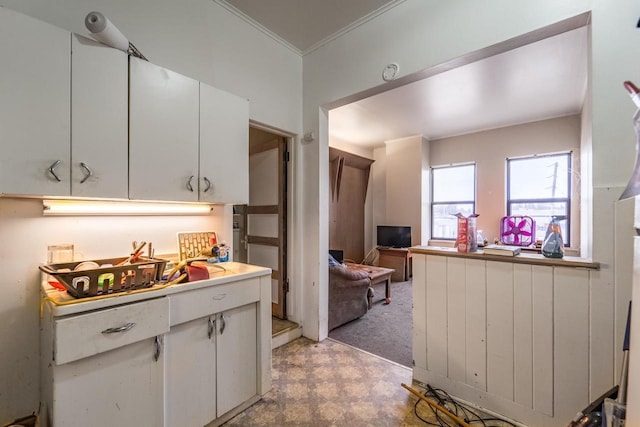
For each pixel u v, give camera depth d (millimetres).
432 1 2023
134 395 1256
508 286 1672
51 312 1103
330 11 2305
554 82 3379
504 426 1626
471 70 3096
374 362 2334
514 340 1654
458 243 1896
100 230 1662
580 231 4199
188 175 1717
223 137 1915
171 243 1987
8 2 1343
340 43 2588
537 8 1613
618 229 1354
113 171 1407
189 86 1725
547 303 1545
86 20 1255
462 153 5555
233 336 1680
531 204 4867
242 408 1743
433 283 1974
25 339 1399
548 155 4711
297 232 2885
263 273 1822
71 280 1132
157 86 1574
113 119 1404
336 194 5492
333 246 5449
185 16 1988
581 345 1449
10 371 1365
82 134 1308
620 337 1350
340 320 3150
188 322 1468
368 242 6523
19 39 1147
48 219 1476
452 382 1886
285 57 2734
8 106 1125
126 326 1196
